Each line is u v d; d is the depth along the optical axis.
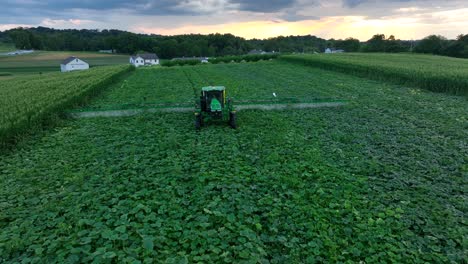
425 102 19.38
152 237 6.16
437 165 9.85
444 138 12.47
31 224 6.89
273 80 31.55
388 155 10.78
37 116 14.55
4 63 114.69
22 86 26.92
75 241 6.04
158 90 27.12
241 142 12.28
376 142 12.14
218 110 13.95
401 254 5.89
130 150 11.45
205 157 10.70
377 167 9.60
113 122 15.95
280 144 11.93
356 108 18.05
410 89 24.28
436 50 97.56
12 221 7.16
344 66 36.56
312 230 6.56
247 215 7.11
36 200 8.01
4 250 6.01
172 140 11.98
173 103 18.88
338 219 6.96
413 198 7.84
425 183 8.66
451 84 22.20
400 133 13.24
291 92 23.84
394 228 6.62
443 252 6.01
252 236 6.26
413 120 15.26
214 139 12.73
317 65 44.09
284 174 9.20
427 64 38.22
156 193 8.11
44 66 105.81
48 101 17.52
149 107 17.67
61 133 14.07
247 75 37.19
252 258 5.59
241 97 21.72
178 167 9.55
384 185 8.55
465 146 11.47
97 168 9.95
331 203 7.51
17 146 12.23
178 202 7.61
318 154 10.72
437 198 7.84
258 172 9.29
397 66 32.53
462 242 6.15
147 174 9.35
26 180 9.27
